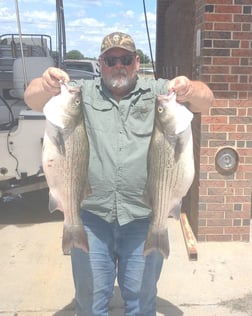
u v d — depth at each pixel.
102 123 1.35
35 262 2.25
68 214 1.27
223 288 1.97
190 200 2.64
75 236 1.28
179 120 1.19
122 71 1.32
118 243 1.42
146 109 1.35
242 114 2.33
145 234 1.40
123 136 1.34
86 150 1.25
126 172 1.34
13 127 2.69
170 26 4.12
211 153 2.36
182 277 2.06
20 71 2.93
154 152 1.24
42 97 1.35
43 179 2.70
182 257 2.25
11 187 2.69
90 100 1.36
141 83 1.36
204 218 2.40
